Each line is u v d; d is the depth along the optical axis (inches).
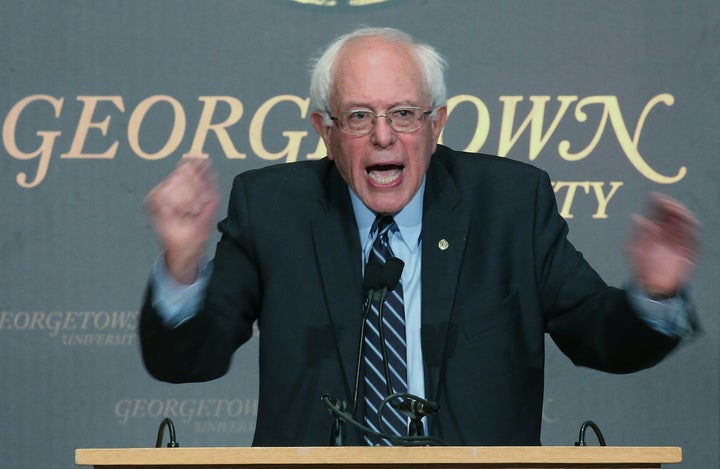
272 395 381.7
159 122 589.6
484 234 398.6
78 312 581.0
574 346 400.8
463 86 589.6
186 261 323.3
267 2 595.5
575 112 587.5
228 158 588.7
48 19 591.2
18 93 587.8
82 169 586.2
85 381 577.9
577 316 393.4
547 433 580.4
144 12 593.9
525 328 389.4
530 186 409.7
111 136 588.7
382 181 381.1
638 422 578.6
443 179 406.0
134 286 584.1
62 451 573.9
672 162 584.1
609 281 580.7
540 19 591.5
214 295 389.4
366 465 273.6
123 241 585.6
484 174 412.2
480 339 381.7
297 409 376.8
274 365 383.9
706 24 588.4
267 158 589.6
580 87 588.4
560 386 581.9
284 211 405.1
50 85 589.0
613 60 588.7
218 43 593.6
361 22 593.9
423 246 391.9
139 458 269.4
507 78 589.6
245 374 582.9
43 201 584.7
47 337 578.9
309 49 594.6
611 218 582.6
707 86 585.6
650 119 585.9
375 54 379.9
